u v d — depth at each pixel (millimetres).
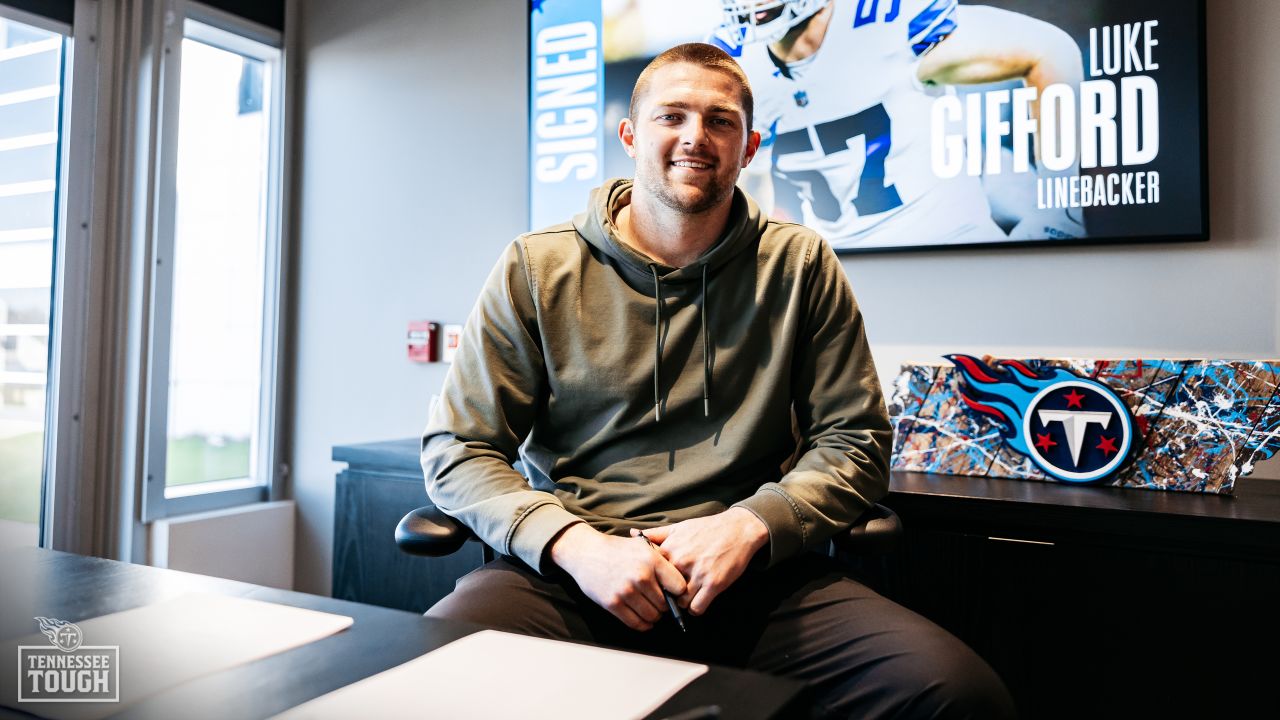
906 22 1988
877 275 2080
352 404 2770
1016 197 1901
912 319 2043
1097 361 1651
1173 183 1770
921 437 1817
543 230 1445
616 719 553
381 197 2742
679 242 1370
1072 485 1639
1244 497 1491
